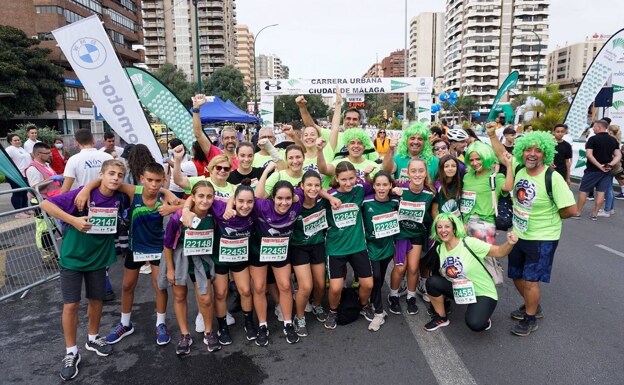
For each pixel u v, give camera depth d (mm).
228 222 3664
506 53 113000
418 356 3654
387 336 4027
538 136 3762
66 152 18781
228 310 4629
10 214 5234
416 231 4395
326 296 4906
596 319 4285
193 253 3631
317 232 4043
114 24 59625
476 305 3842
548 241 3834
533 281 3906
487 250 3818
